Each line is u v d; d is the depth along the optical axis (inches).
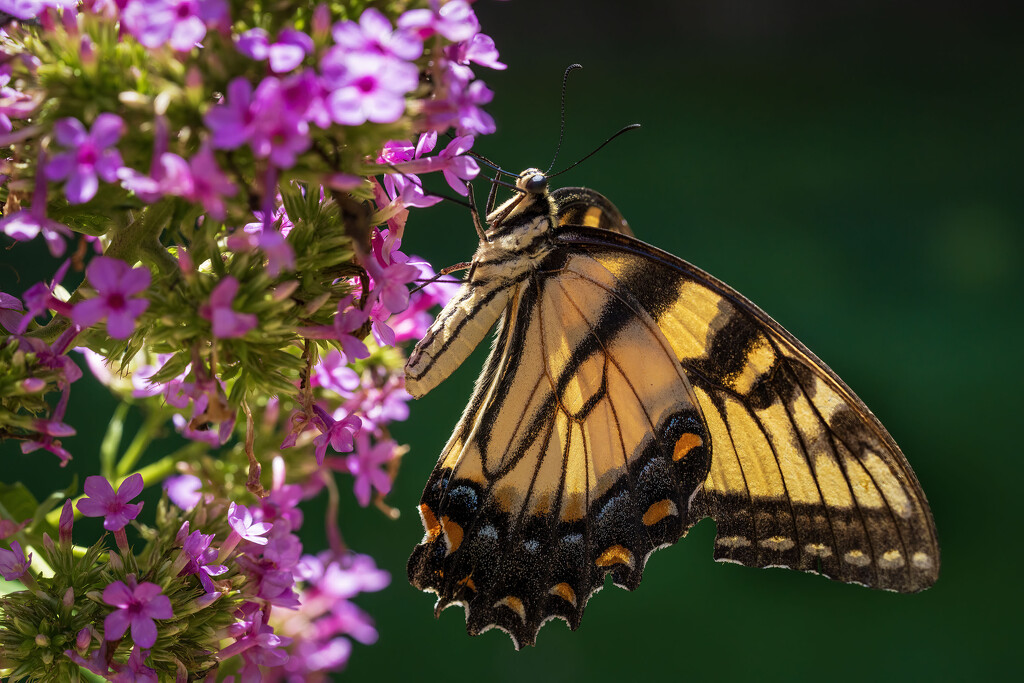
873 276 36.9
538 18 59.6
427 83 18.8
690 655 23.9
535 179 20.1
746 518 20.3
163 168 18.3
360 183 18.7
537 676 23.7
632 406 20.3
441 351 19.9
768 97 51.8
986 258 38.1
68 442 23.5
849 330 34.1
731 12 60.3
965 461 29.2
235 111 18.3
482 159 20.1
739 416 20.2
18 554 19.1
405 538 24.3
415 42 18.3
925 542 20.0
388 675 23.5
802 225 39.8
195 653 19.1
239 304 18.8
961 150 46.4
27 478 23.2
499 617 20.4
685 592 25.5
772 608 25.3
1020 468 29.0
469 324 20.0
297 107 18.3
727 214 40.3
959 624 25.1
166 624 19.1
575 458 20.4
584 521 20.5
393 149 19.1
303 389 19.1
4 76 18.6
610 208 20.7
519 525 20.4
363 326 19.1
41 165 18.5
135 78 18.6
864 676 23.8
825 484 20.1
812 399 20.0
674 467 20.3
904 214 41.1
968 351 33.3
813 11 60.6
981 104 51.2
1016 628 25.0
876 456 20.0
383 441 19.9
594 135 45.9
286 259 18.5
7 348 18.9
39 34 18.8
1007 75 54.4
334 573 20.3
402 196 19.1
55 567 19.2
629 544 20.5
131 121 18.5
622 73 54.3
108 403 24.3
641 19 60.1
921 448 29.7
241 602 19.2
